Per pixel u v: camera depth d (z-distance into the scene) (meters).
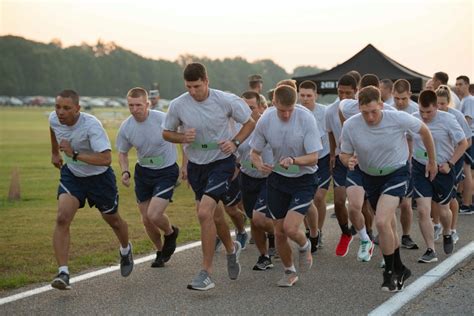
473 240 10.27
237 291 7.39
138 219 12.68
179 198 15.87
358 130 7.40
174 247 8.65
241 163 8.90
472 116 12.98
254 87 12.28
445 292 7.39
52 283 7.12
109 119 59.34
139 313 6.58
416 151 8.94
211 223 7.34
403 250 9.56
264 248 8.49
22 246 10.05
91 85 146.25
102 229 11.45
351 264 8.73
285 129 7.32
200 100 7.45
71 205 7.43
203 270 7.28
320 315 6.46
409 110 9.84
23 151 32.31
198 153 7.61
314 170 7.52
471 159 12.79
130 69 149.88
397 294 7.18
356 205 8.60
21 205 14.83
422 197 8.92
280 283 7.58
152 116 8.47
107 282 7.82
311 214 9.36
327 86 18.53
